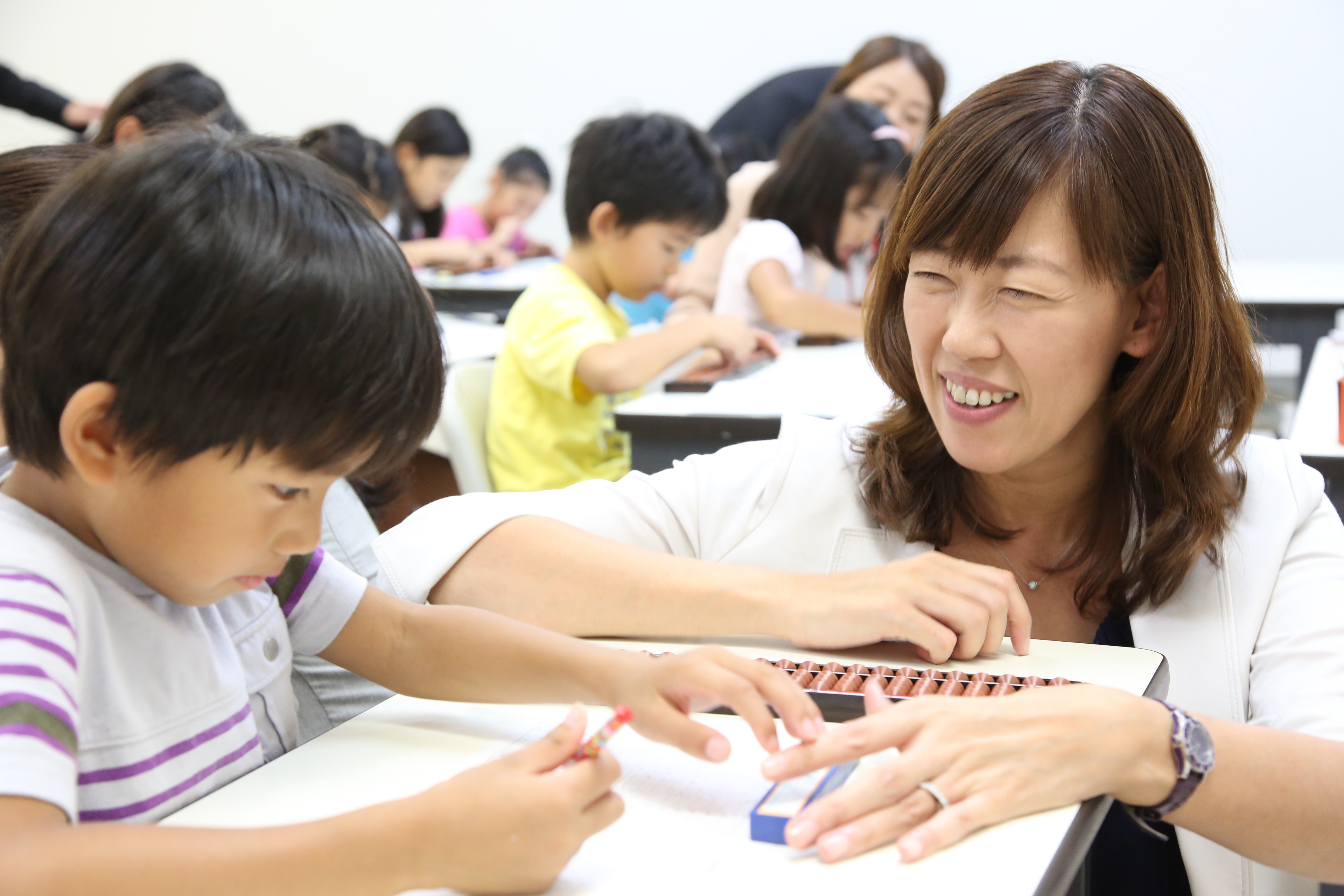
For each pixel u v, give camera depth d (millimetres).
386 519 1913
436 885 569
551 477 2258
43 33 6582
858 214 2939
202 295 561
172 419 568
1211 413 969
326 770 732
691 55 5594
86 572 655
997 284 914
